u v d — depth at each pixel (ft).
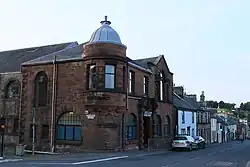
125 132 87.56
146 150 94.99
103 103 79.92
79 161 60.18
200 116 172.86
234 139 296.71
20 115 93.66
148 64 109.50
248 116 458.09
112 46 82.12
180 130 134.82
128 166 52.85
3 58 117.80
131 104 92.68
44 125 89.71
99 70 81.15
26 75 94.73
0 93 101.09
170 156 79.30
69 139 85.51
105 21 88.38
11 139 96.22
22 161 59.82
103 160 63.16
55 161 59.82
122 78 84.12
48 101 89.61
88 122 81.71
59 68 89.04
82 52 89.86
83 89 83.82
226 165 61.46
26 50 118.42
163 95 118.42
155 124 107.65
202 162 66.03
